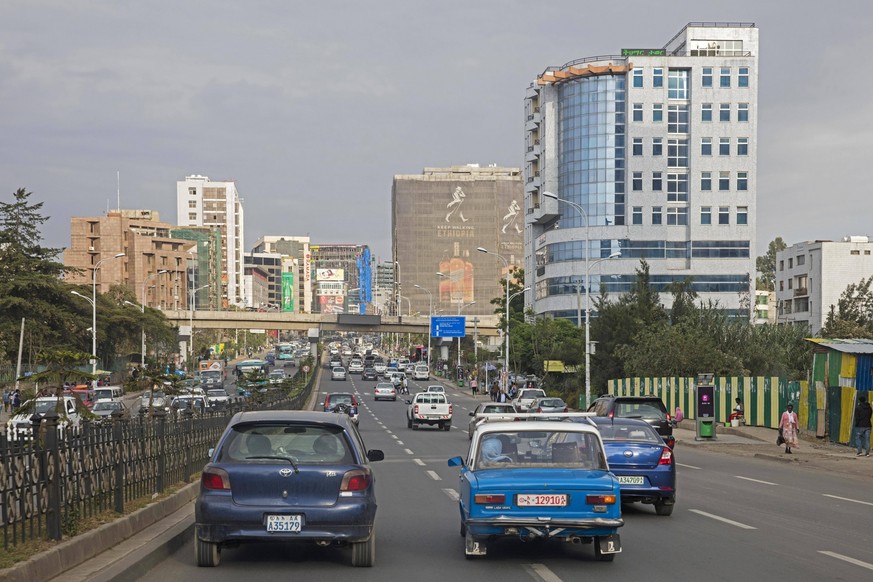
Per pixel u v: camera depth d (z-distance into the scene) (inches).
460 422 2341.3
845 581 394.9
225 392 2743.6
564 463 457.7
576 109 4207.7
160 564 434.6
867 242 4018.2
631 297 2623.0
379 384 3329.2
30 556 351.9
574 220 4207.7
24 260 3186.5
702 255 4104.3
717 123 4119.1
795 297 4180.6
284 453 420.2
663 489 611.5
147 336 4175.7
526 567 432.8
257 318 4889.3
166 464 661.9
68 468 434.6
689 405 1982.0
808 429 1533.0
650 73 4126.5
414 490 807.1
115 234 6122.1
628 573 415.8
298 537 408.2
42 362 587.8
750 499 726.5
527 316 4291.3
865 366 1309.1
